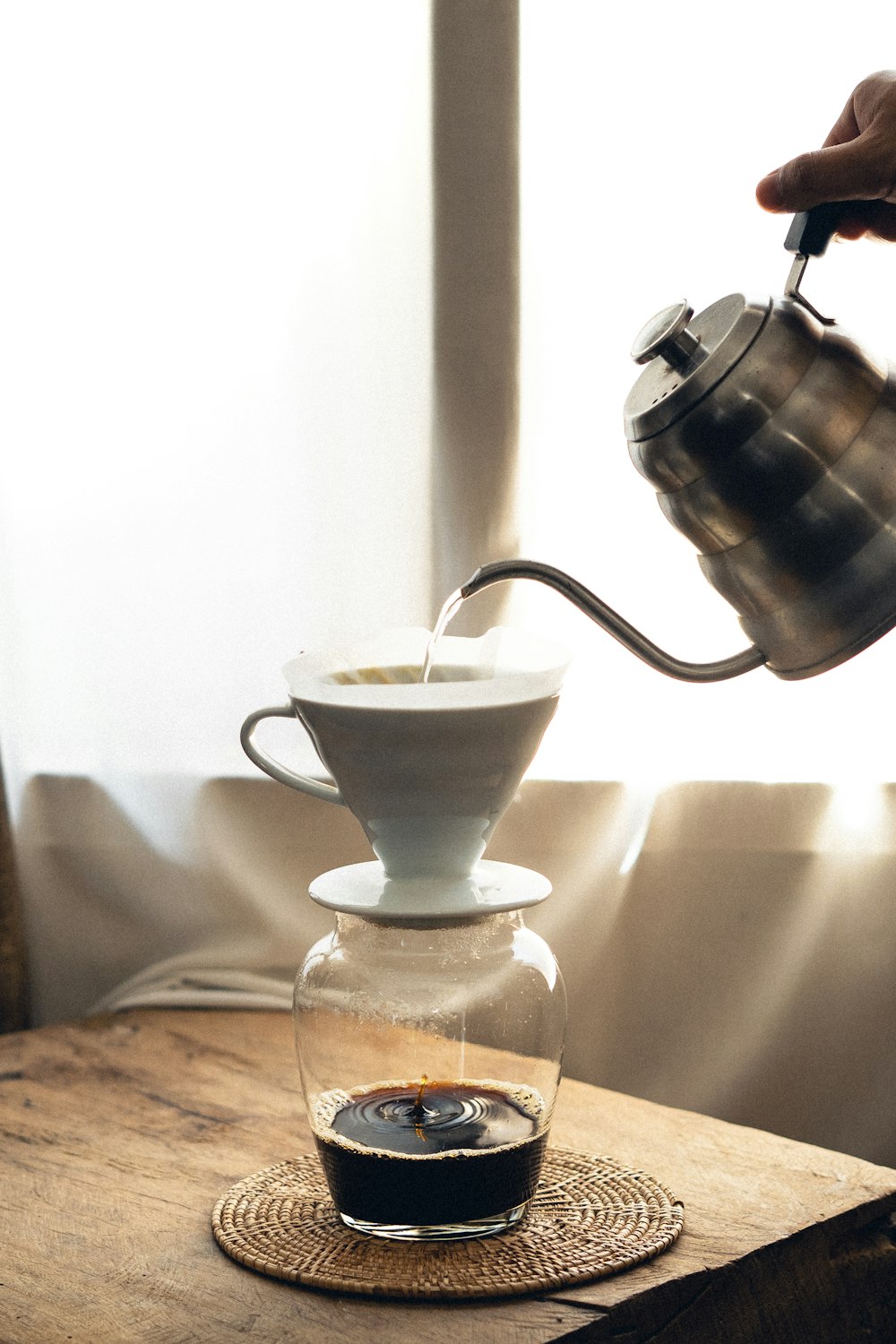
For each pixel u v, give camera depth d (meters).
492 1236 1.03
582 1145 1.16
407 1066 1.02
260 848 1.51
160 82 1.48
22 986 1.53
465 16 1.43
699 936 1.46
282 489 1.48
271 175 1.47
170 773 1.51
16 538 1.53
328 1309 0.98
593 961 1.46
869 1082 1.44
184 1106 1.23
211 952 1.52
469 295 1.44
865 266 1.39
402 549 1.46
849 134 1.10
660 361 1.01
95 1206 1.09
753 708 1.43
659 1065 1.47
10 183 1.51
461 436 1.44
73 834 1.54
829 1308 1.05
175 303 1.49
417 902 0.99
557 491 1.44
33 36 1.50
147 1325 0.97
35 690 1.53
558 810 1.45
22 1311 0.98
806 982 1.45
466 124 1.43
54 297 1.51
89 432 1.51
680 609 1.43
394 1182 1.01
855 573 0.97
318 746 1.00
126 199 1.49
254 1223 1.05
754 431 0.97
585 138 1.42
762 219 1.41
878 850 1.43
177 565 1.50
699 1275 1.00
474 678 1.05
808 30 1.39
